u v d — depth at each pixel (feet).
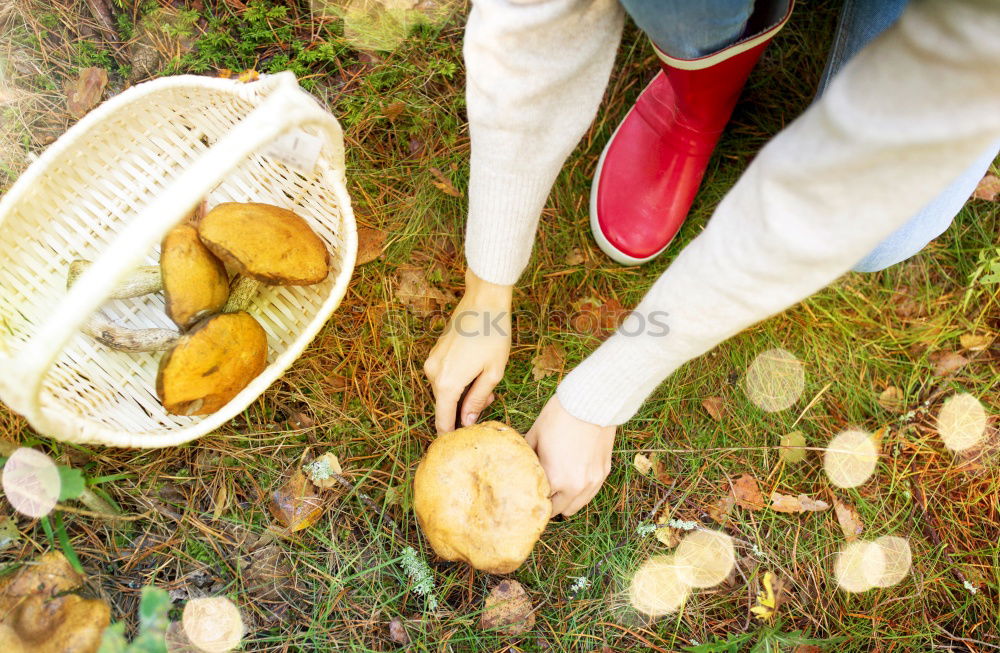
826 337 5.78
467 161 5.75
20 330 4.33
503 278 4.28
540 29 2.70
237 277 4.65
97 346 4.52
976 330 5.89
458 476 4.19
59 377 4.24
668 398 5.48
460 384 4.66
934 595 5.28
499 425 4.37
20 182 4.20
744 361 5.65
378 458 5.15
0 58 5.35
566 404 4.25
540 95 3.00
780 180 2.27
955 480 5.52
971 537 5.40
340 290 4.49
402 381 5.26
